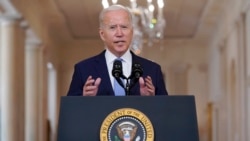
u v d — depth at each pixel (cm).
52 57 4394
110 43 707
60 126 616
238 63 3039
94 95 673
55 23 4128
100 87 705
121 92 702
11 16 2723
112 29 704
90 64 722
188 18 4156
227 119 3606
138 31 2962
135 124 614
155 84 732
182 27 4506
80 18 4116
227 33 3544
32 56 3612
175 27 4512
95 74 714
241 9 2880
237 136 3138
